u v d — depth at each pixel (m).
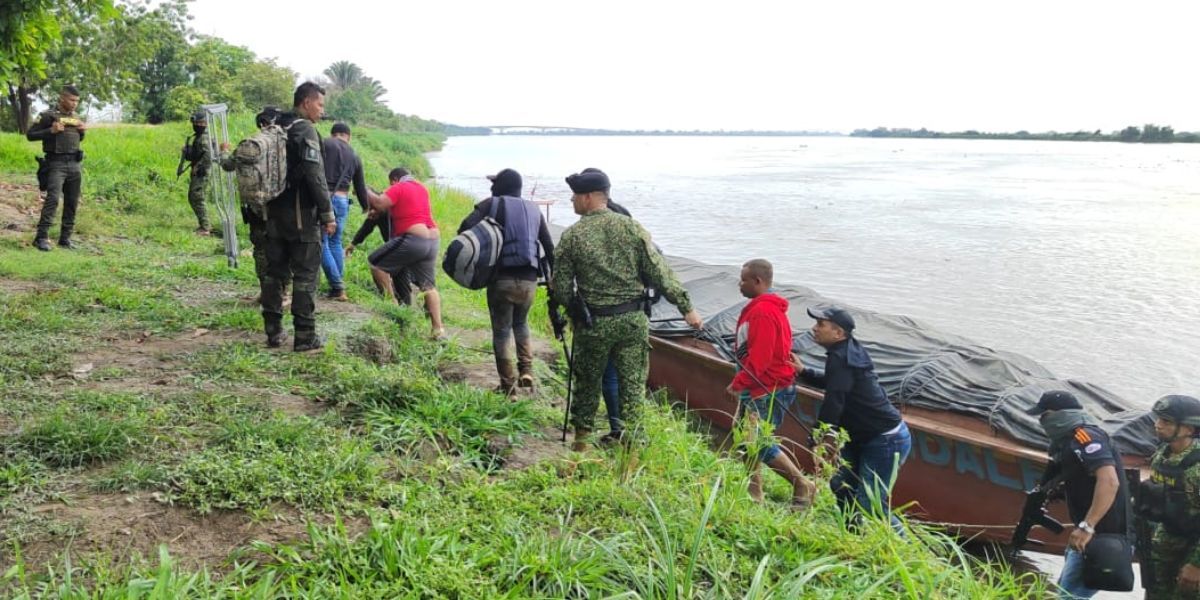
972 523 6.78
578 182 5.03
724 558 3.79
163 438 4.21
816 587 3.70
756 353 5.65
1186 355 11.95
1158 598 4.83
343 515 3.72
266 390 5.22
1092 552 4.65
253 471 3.85
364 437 4.64
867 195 40.22
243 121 25.66
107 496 3.62
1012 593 4.40
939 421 7.12
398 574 3.26
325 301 8.05
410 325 7.68
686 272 11.24
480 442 4.91
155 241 10.73
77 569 3.06
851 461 5.51
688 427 8.70
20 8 6.41
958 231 26.20
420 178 43.31
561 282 5.01
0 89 6.64
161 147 19.22
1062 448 4.93
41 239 9.16
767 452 5.58
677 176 55.91
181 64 47.97
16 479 3.63
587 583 3.37
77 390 4.83
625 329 4.95
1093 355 11.95
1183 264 19.92
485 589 3.21
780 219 29.44
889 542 3.92
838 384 5.32
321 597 3.02
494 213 5.77
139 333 6.26
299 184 5.80
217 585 3.04
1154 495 4.81
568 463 4.72
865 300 15.75
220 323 6.65
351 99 85.81
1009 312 14.73
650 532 3.89
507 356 5.91
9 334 5.86
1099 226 27.66
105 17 7.14
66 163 9.29
